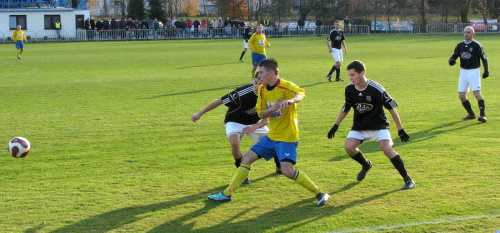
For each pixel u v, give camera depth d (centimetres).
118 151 865
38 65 2416
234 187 615
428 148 849
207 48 3547
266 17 6128
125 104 1314
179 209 596
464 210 575
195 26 5012
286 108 592
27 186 685
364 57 2602
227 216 575
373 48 3244
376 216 564
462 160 771
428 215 563
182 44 4059
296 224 548
